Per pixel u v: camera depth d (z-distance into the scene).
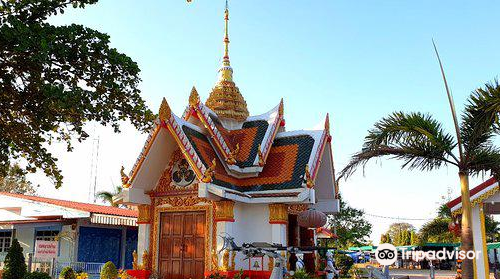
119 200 19.16
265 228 18.70
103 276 22.58
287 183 18.89
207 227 18.42
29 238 27.56
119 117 10.80
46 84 8.85
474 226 19.17
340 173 16.28
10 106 9.98
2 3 9.47
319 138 20.70
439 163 15.37
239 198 18.22
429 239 51.84
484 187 18.67
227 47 24.20
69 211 25.86
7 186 45.62
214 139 19.64
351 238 56.03
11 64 9.38
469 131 14.98
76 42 9.59
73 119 10.23
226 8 24.89
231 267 17.62
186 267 18.56
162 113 18.61
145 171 19.31
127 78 10.49
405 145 15.40
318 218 17.64
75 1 9.84
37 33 8.97
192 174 19.19
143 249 19.38
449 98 15.16
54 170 11.02
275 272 13.59
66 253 25.94
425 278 33.25
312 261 21.92
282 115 22.31
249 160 20.00
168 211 19.45
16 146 10.67
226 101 22.53
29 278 18.44
